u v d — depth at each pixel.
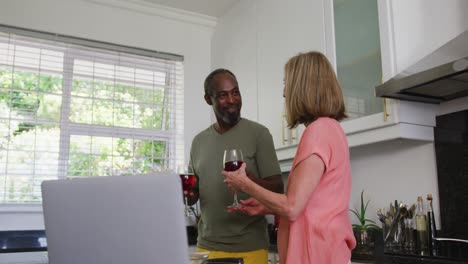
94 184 0.98
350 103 2.17
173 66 3.55
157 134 3.42
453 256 1.58
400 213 2.02
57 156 3.01
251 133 1.73
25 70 3.00
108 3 3.29
